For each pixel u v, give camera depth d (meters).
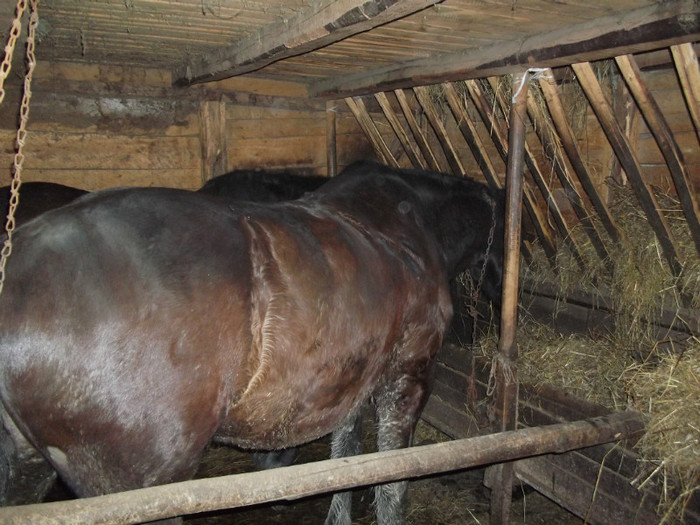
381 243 2.26
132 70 3.81
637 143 3.07
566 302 3.31
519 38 2.49
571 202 3.08
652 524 2.27
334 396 2.00
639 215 2.92
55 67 3.58
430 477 3.40
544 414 2.84
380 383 2.47
